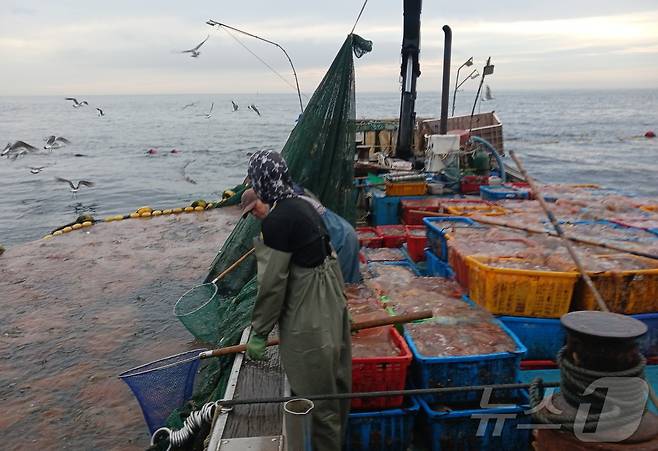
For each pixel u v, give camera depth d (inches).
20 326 314.7
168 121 3946.9
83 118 4439.0
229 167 1322.6
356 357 157.9
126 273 405.1
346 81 287.0
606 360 110.7
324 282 139.3
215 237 501.0
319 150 289.3
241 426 149.3
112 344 290.8
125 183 1059.3
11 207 825.5
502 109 5472.4
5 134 2581.2
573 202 303.1
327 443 143.9
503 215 287.0
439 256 259.8
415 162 485.1
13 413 229.6
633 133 2362.2
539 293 189.0
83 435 215.2
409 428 161.8
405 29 502.6
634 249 208.8
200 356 183.6
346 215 294.0
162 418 195.0
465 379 163.5
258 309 137.1
